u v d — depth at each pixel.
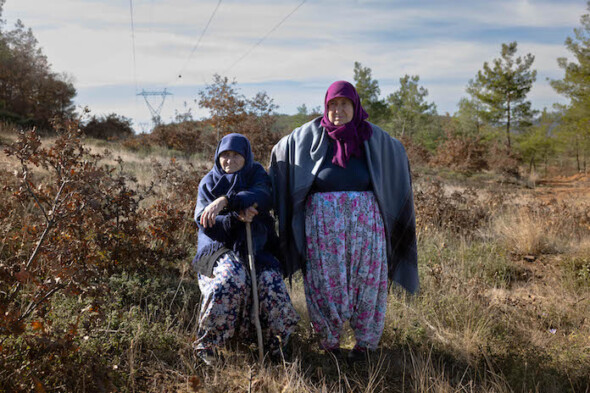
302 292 4.28
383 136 3.30
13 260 2.75
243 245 3.14
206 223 3.04
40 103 29.33
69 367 2.48
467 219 7.18
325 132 3.18
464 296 4.25
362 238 3.14
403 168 3.34
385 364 3.25
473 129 34.72
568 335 3.71
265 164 13.68
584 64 25.17
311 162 3.18
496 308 4.13
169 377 2.87
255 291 3.00
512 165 25.19
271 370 2.94
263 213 3.24
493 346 3.45
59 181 3.41
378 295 3.24
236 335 3.23
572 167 35.62
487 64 33.09
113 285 3.81
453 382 3.03
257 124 16.33
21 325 2.37
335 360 3.22
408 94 39.12
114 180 4.39
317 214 3.14
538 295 4.70
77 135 3.70
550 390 2.88
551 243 6.60
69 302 3.30
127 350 2.95
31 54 31.48
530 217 7.52
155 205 4.81
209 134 18.41
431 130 39.06
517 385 2.90
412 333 3.58
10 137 14.24
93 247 3.82
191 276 4.52
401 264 3.41
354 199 3.12
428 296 4.30
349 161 3.14
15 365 2.42
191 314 3.71
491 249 6.11
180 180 6.02
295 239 3.21
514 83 32.44
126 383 2.70
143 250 4.26
